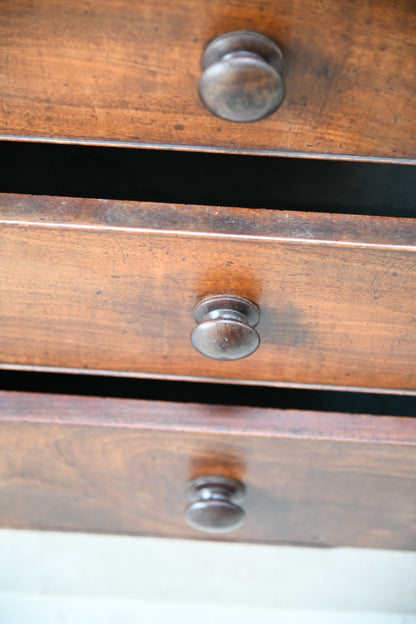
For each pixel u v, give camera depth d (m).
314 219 0.63
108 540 0.98
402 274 0.63
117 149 0.75
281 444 0.73
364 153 0.60
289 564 0.97
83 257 0.64
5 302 0.68
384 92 0.58
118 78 0.58
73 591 0.94
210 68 0.55
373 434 0.72
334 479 0.76
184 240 0.62
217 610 0.93
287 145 0.60
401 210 0.76
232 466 0.76
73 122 0.60
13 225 0.62
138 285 0.66
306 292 0.65
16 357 0.72
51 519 0.85
